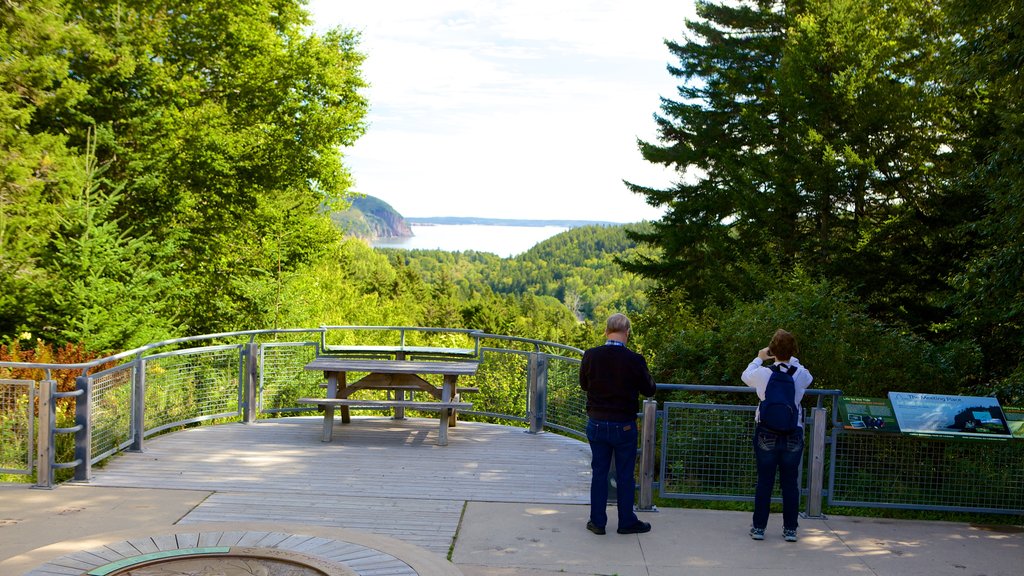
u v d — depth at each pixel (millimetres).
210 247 22734
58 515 5934
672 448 6805
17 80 15609
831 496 6656
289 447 8258
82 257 12516
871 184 19688
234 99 22859
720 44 30188
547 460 7977
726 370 10484
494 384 9906
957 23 11258
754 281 19359
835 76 19656
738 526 6160
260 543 4922
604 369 5871
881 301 18531
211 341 21375
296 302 23906
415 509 6312
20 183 14203
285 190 23781
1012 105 10938
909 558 5523
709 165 29719
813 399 9797
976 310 11984
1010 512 6570
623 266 29750
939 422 6477
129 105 17266
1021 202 10023
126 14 18812
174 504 6266
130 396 7805
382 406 8438
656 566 5230
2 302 12109
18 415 6828
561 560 5285
